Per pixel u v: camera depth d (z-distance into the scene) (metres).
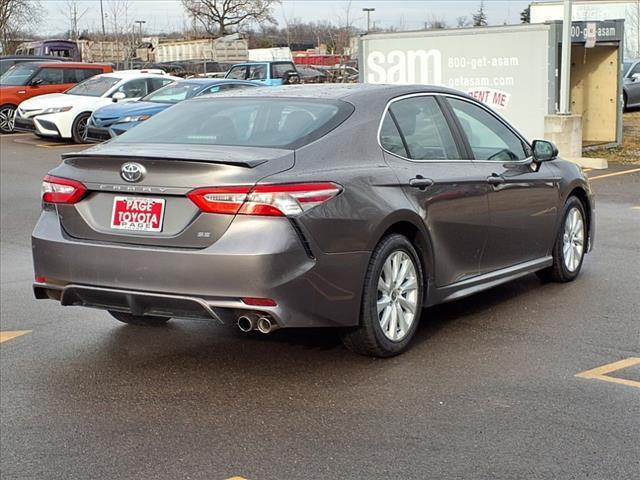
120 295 5.04
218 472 4.02
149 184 4.98
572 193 7.50
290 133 5.34
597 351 5.60
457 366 5.36
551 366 5.32
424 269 5.77
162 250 4.91
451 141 6.17
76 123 21.28
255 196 4.77
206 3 56.72
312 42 53.78
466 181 6.03
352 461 4.07
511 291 7.21
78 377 5.35
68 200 5.26
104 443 4.38
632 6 37.09
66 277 5.23
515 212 6.56
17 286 7.89
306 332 6.14
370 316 5.26
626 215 10.90
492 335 5.99
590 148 17.64
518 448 4.16
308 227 4.85
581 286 7.32
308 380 5.17
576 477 3.86
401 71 18.00
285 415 4.66
